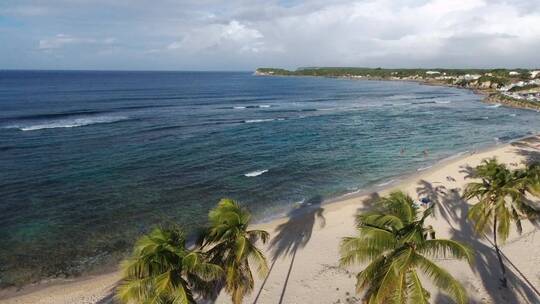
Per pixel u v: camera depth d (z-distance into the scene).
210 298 18.33
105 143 50.78
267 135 60.03
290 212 30.28
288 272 21.00
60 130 57.62
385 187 35.56
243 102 107.62
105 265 22.34
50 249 24.03
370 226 13.56
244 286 14.80
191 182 36.94
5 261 22.59
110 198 32.38
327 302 18.50
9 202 30.84
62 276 21.20
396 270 11.91
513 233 24.53
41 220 27.95
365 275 13.37
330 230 25.98
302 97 126.75
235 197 33.34
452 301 18.09
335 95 136.25
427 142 56.00
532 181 20.31
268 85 192.25
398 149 51.34
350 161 45.22
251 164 43.44
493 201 20.73
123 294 12.03
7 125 59.97
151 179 37.41
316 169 41.91
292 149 50.88
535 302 18.36
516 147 50.62
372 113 87.38
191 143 52.94
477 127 69.06
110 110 80.62
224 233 14.32
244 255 13.96
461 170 39.75
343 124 71.44
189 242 25.50
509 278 20.05
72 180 36.28
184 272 12.86
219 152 48.44
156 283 11.54
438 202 30.55
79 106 85.00
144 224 27.83
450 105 105.06
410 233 12.52
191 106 94.38
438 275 11.92
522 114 86.50
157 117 74.12
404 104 107.44
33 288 20.03
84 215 28.97
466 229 25.61
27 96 102.62
